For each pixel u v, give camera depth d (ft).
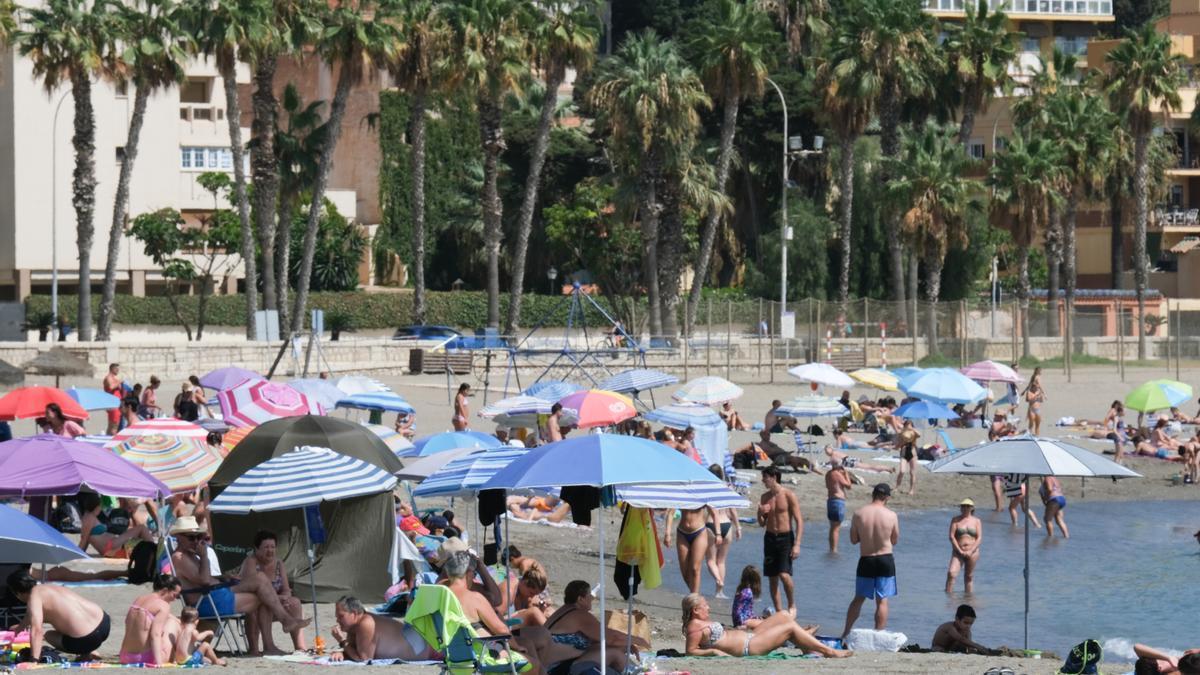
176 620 179.63
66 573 243.60
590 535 336.90
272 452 234.99
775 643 201.26
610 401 365.81
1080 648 176.14
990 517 388.98
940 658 199.21
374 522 236.22
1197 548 341.00
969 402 447.83
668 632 243.60
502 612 200.23
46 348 585.22
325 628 219.61
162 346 617.62
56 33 641.40
